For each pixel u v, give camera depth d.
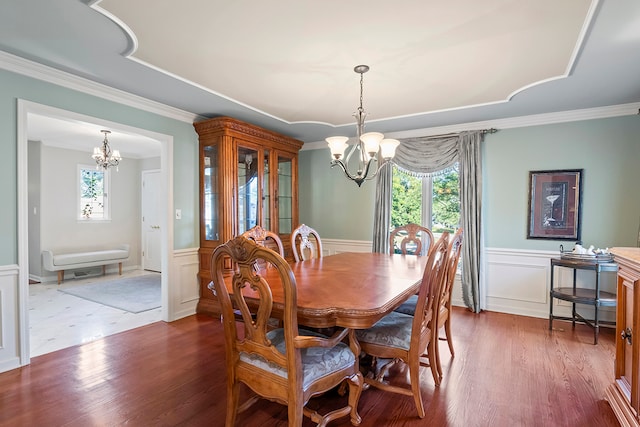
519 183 3.72
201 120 3.76
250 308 1.74
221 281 1.58
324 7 1.71
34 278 5.33
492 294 3.86
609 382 2.23
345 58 2.29
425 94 2.98
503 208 3.80
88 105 2.81
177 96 3.07
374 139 2.28
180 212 3.60
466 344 2.87
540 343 2.89
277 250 3.43
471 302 3.80
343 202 4.84
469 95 3.00
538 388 2.16
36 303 4.11
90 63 2.40
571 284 3.50
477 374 2.34
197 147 3.79
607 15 1.75
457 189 4.09
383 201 4.35
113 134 4.75
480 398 2.05
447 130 4.06
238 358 1.67
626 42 2.04
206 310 3.71
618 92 2.91
